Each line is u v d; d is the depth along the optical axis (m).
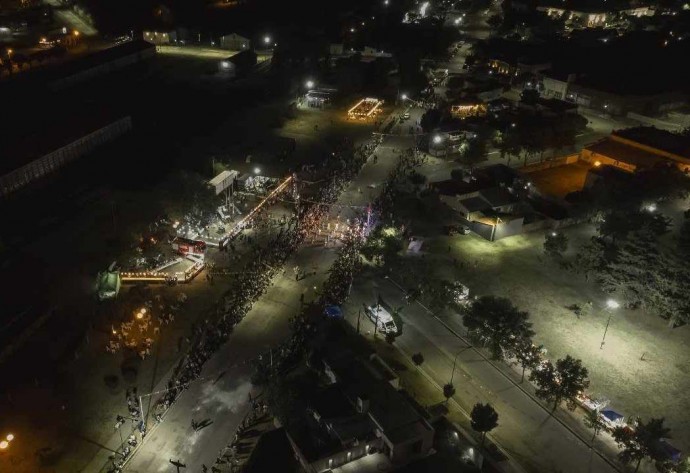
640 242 67.69
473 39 188.25
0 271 68.00
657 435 45.00
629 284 65.31
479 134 107.06
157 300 63.34
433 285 66.50
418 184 90.75
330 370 51.97
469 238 78.81
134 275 66.62
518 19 193.00
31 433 48.03
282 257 71.44
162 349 56.94
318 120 121.50
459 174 93.31
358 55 161.00
